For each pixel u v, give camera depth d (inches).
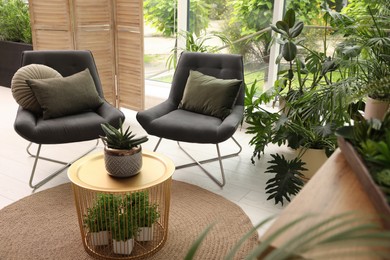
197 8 165.9
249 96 126.5
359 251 28.9
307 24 141.8
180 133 106.3
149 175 80.4
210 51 164.2
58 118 110.3
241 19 157.2
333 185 41.8
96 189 73.4
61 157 128.0
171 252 82.0
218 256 81.0
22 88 111.5
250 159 130.1
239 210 98.5
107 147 79.2
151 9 177.3
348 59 104.0
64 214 94.7
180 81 128.7
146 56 186.5
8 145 136.3
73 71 126.2
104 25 154.1
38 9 153.5
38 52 123.2
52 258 79.4
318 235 27.3
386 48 98.6
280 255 26.4
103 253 79.4
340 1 118.6
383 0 105.8
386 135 42.8
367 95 88.9
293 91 118.3
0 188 106.6
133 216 78.5
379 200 35.1
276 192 107.7
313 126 104.7
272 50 151.0
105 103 122.1
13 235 86.2
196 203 101.5
